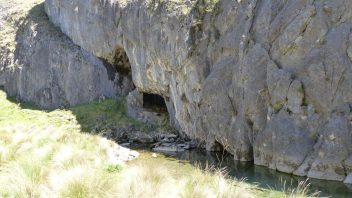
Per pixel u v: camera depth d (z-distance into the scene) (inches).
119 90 1241.4
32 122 1160.8
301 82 564.1
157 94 1088.2
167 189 337.1
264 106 620.4
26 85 1558.8
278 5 616.1
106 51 1184.8
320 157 531.2
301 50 571.8
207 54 764.0
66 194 313.1
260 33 636.1
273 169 589.0
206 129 778.8
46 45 1504.7
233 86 684.1
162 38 879.1
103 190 319.9
